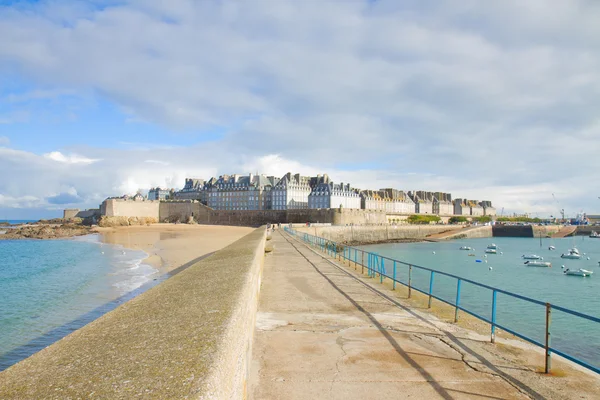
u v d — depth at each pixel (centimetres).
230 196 14188
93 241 6312
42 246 5541
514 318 2034
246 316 479
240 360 371
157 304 452
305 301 1135
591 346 1609
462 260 5466
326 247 2767
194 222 12469
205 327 333
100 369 242
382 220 12544
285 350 713
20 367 252
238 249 1271
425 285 2897
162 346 286
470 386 570
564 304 2723
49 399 199
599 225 14238
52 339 1304
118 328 346
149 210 13050
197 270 793
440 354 703
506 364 662
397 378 592
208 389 212
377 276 1644
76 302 1808
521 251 7219
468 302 2378
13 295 1966
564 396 543
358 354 696
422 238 10381
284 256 2380
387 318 953
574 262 5375
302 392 540
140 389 209
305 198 13862
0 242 6612
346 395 533
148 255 3897
